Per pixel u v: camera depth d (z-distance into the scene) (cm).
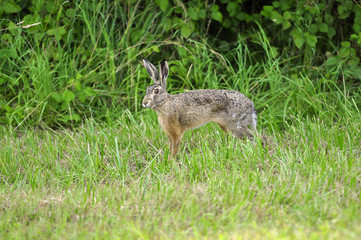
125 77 1332
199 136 1113
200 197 803
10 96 1295
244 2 1507
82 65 1327
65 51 1340
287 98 1212
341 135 998
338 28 1414
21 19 1349
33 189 886
